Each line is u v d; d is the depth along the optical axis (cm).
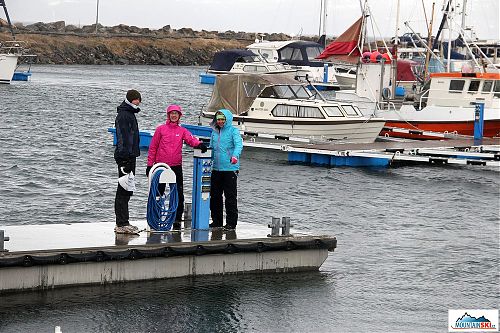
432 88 4734
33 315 1551
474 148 4059
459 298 1794
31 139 4334
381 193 3141
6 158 3625
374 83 4934
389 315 1672
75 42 15438
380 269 1998
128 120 1794
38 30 16212
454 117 4616
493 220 2680
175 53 16862
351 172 3600
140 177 3247
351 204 2906
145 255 1711
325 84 8200
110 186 3070
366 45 5834
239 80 4300
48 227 1862
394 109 4778
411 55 8131
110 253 1678
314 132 4178
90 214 2569
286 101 4219
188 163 3672
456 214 2772
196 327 1552
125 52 16062
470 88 4628
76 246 1677
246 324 1581
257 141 4200
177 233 1842
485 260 2116
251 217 2638
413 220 2647
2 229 1791
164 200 1852
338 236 2367
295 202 2920
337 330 1580
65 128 4938
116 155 1806
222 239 1800
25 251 1619
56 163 3569
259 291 1755
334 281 1870
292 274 1881
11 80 8450
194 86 9612
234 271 1822
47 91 7856
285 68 8094
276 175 3469
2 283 1617
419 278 1936
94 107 6488
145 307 1622
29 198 2767
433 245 2275
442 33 5938
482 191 3241
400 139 4653
